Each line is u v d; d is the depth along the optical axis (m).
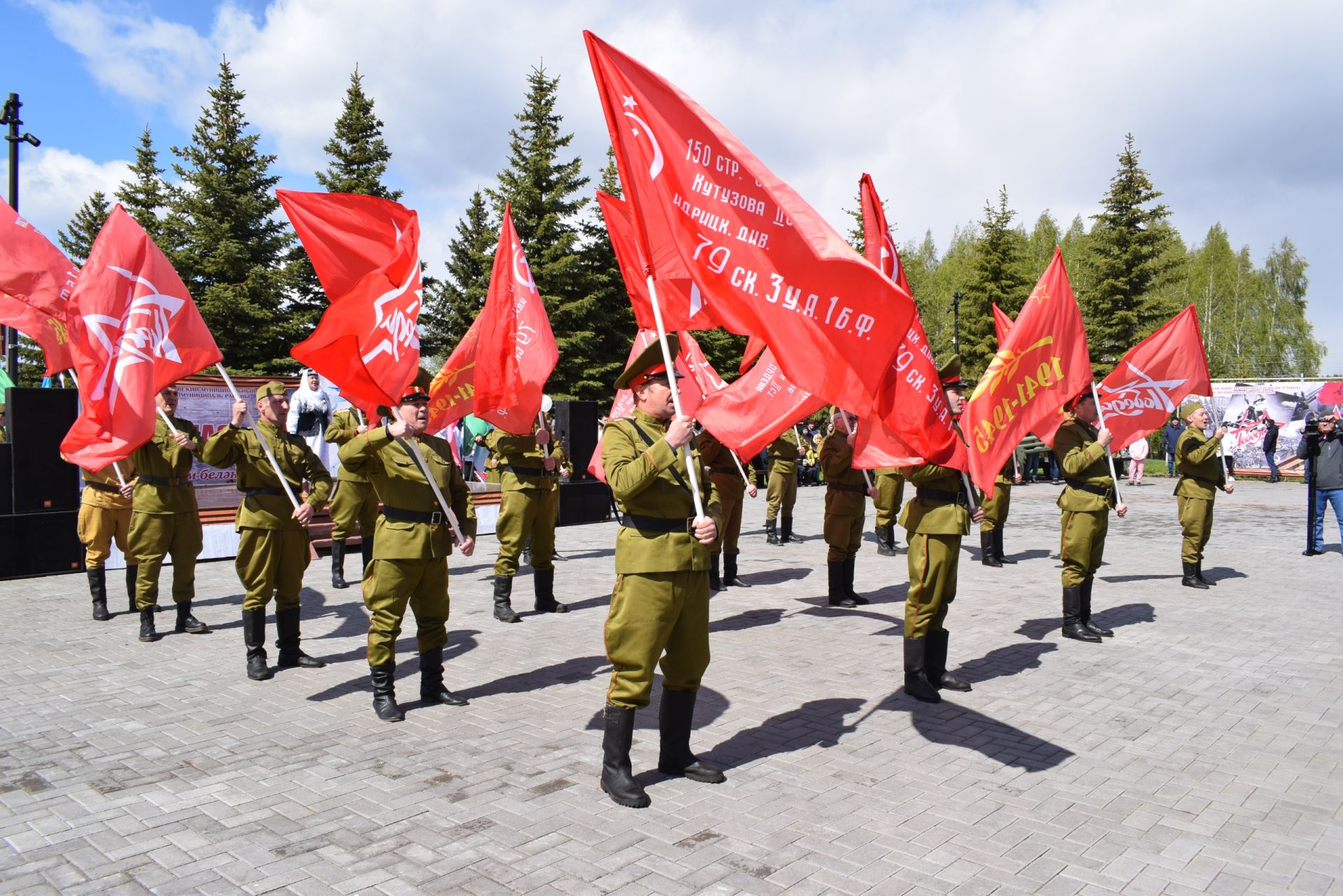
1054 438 8.01
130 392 6.79
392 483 5.82
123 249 6.98
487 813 4.29
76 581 10.76
